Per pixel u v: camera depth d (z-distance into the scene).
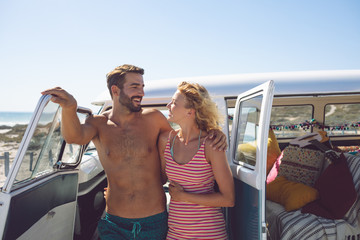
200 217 1.99
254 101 2.31
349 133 4.03
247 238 2.17
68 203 2.50
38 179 2.05
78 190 2.79
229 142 3.21
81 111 2.41
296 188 2.79
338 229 2.41
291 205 2.69
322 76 3.64
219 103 3.37
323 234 2.38
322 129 3.96
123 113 2.21
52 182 2.20
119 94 2.16
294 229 2.45
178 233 2.03
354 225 2.48
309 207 2.61
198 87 2.11
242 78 3.58
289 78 3.62
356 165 2.67
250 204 2.07
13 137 29.91
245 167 2.32
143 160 2.18
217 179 1.98
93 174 3.13
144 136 2.21
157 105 3.43
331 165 2.70
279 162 3.22
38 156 1.97
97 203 3.30
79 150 2.62
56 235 2.32
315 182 2.80
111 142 2.18
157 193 2.21
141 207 2.13
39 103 1.71
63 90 1.84
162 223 2.17
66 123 1.92
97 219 3.29
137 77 2.15
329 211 2.53
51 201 2.18
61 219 2.38
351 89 3.51
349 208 2.46
